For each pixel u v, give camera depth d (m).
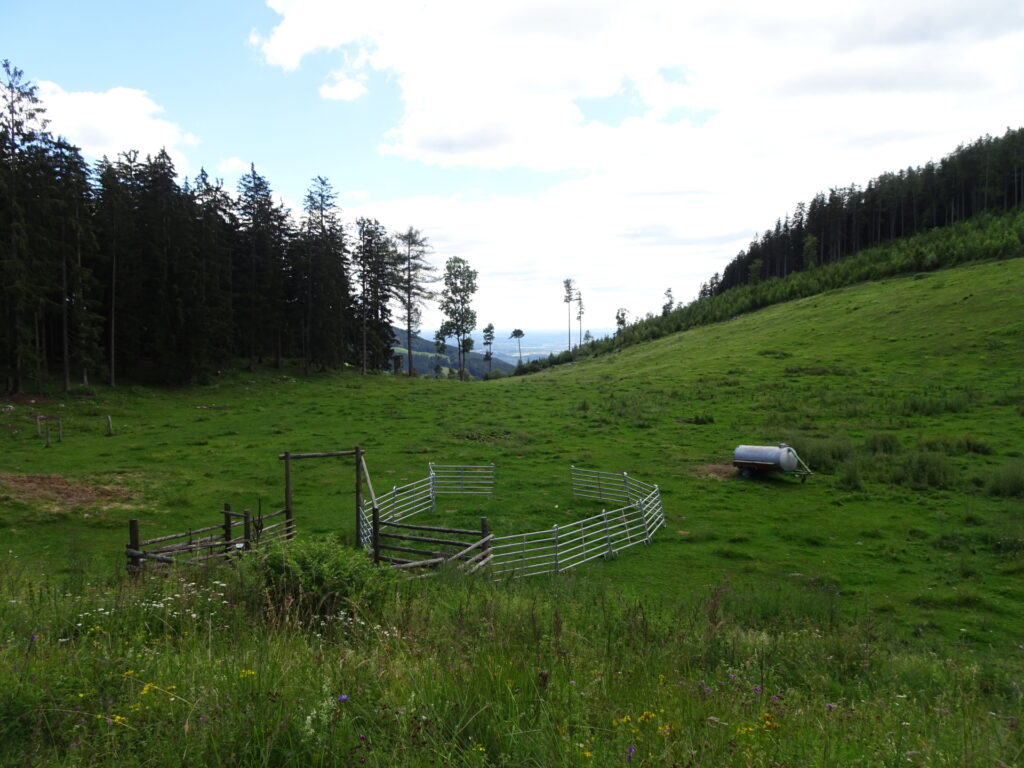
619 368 71.38
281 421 40.19
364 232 72.81
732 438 34.25
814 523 20.53
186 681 4.26
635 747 3.44
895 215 128.12
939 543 18.12
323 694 3.91
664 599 13.04
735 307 100.00
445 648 5.50
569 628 7.18
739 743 3.71
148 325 50.00
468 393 53.50
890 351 54.56
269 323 60.50
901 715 5.03
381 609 7.39
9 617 6.24
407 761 3.23
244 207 60.59
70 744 3.40
